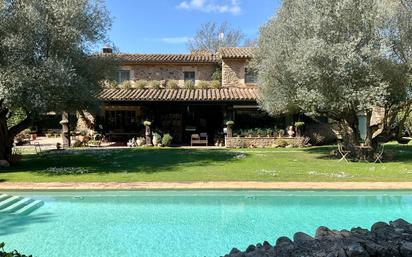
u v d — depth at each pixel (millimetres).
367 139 18156
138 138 26969
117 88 27969
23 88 14055
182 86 28812
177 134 29328
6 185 12102
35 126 33688
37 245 7734
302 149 23781
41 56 15242
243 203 10836
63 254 7230
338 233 5934
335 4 16172
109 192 11523
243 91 27016
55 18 15367
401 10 16875
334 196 11195
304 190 11320
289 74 18094
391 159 18109
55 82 14180
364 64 15539
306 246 5410
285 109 20344
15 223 9188
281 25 18344
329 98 16281
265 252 5492
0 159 16641
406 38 16703
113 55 19359
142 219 9469
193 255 7160
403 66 16938
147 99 24953
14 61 14328
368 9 16047
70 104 16609
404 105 18156
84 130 29703
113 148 24875
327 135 27531
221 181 12438
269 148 24719
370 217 9562
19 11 14695
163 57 29688
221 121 29375
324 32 16344
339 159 18234
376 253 4953
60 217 9633
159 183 12188
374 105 16094
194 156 19859
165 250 7410
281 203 10812
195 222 9219
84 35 16703
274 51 18438
